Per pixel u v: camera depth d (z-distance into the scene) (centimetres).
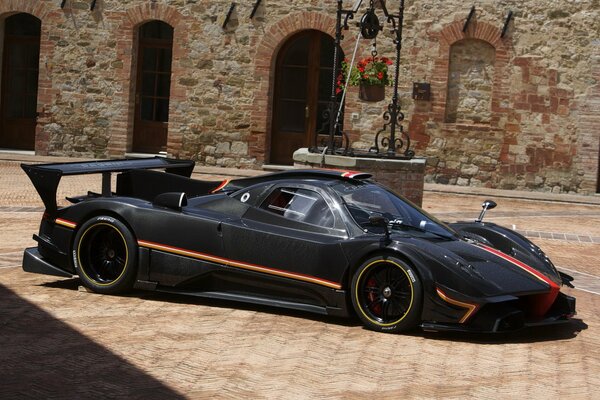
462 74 2009
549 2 1945
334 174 811
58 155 2214
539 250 801
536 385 597
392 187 1221
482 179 2005
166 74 2194
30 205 1425
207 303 798
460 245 761
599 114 1939
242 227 777
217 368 605
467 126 2003
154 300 800
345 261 734
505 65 1973
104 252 823
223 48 2109
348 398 554
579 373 630
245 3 2086
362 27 1288
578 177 1961
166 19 2131
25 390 542
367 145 2058
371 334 714
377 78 1305
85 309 754
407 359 647
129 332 686
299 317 761
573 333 752
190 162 961
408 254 707
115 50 2164
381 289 727
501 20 1966
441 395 568
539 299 746
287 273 758
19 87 2272
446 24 1988
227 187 831
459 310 697
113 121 2178
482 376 614
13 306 753
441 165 2020
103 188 883
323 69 2106
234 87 2111
